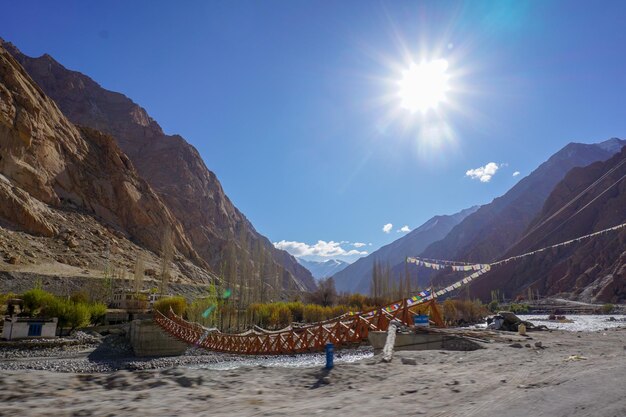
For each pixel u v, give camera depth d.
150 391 7.45
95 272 88.25
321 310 74.25
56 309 47.34
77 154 135.12
